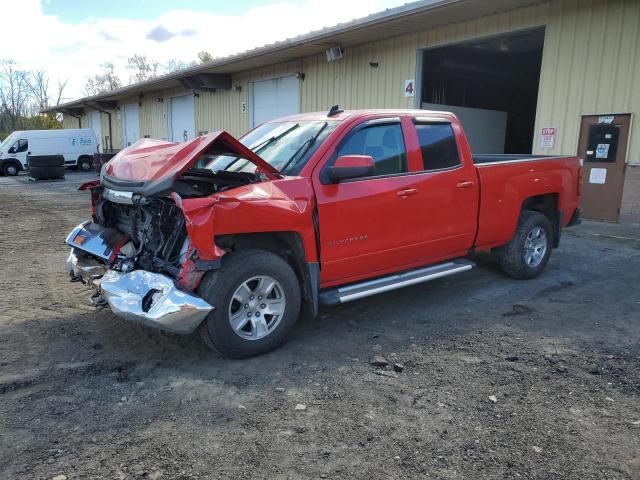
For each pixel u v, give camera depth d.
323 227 4.36
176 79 21.44
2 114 61.78
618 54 9.59
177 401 3.51
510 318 5.12
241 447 2.99
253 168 4.49
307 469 2.79
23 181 23.45
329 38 13.72
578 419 3.27
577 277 6.58
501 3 10.48
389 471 2.77
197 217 3.65
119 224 5.02
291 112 17.72
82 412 3.36
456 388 3.69
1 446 2.97
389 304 5.54
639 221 9.77
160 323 3.72
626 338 4.59
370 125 4.82
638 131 9.54
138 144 5.03
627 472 2.75
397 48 13.47
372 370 3.98
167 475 2.74
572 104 10.37
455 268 5.43
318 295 4.50
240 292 4.04
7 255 7.84
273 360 4.15
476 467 2.80
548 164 6.38
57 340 4.52
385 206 4.75
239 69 19.22
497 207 5.79
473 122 17.39
